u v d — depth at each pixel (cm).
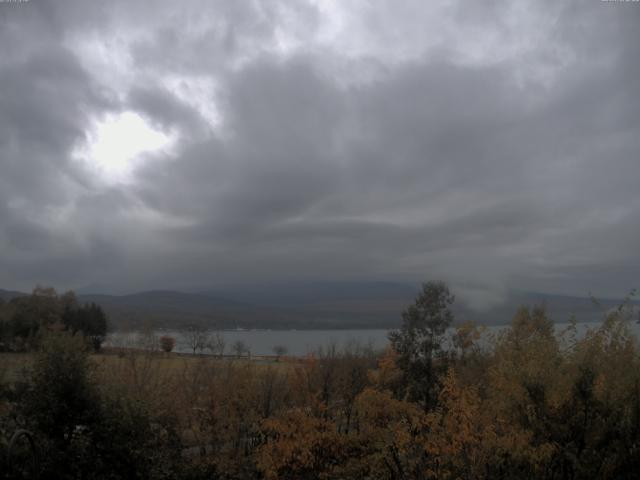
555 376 1275
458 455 1366
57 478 1228
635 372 1243
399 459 1675
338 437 2044
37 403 1333
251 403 2362
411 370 2417
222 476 1933
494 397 1383
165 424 1905
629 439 1201
